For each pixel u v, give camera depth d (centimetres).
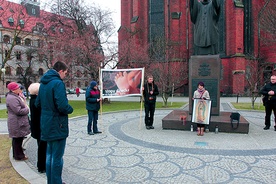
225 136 752
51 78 372
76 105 2044
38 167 467
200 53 970
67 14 2378
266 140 700
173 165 496
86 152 603
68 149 632
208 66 898
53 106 364
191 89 927
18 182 412
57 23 2425
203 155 562
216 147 628
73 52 1916
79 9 2348
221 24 3381
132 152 595
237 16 3166
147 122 896
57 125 366
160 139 724
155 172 458
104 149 628
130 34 3441
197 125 780
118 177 437
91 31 2194
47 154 384
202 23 941
